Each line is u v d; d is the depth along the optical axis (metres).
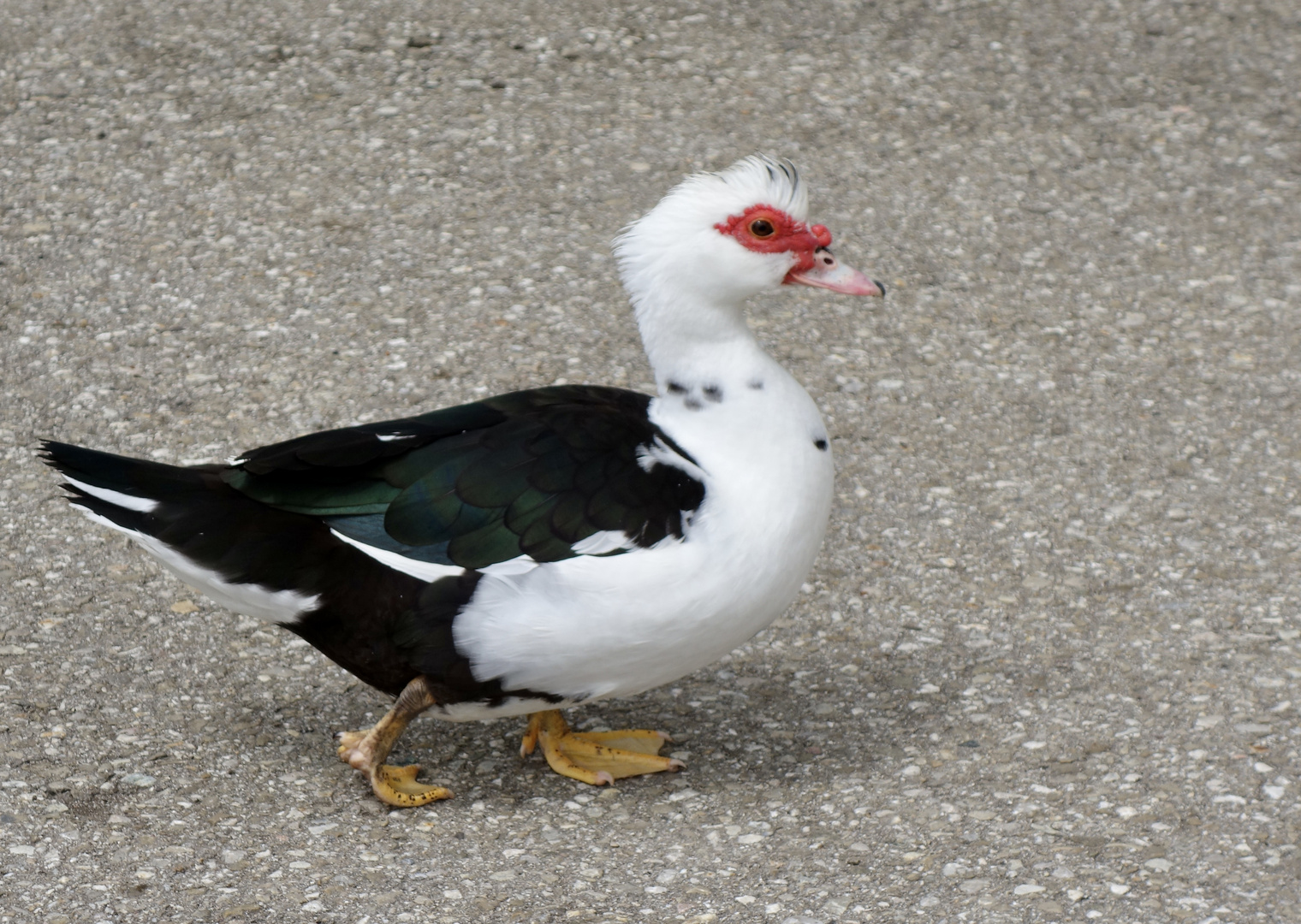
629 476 6.35
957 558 8.54
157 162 12.05
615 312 10.67
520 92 13.18
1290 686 7.41
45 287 10.59
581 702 6.67
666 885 6.12
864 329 10.64
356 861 6.25
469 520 6.30
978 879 6.15
